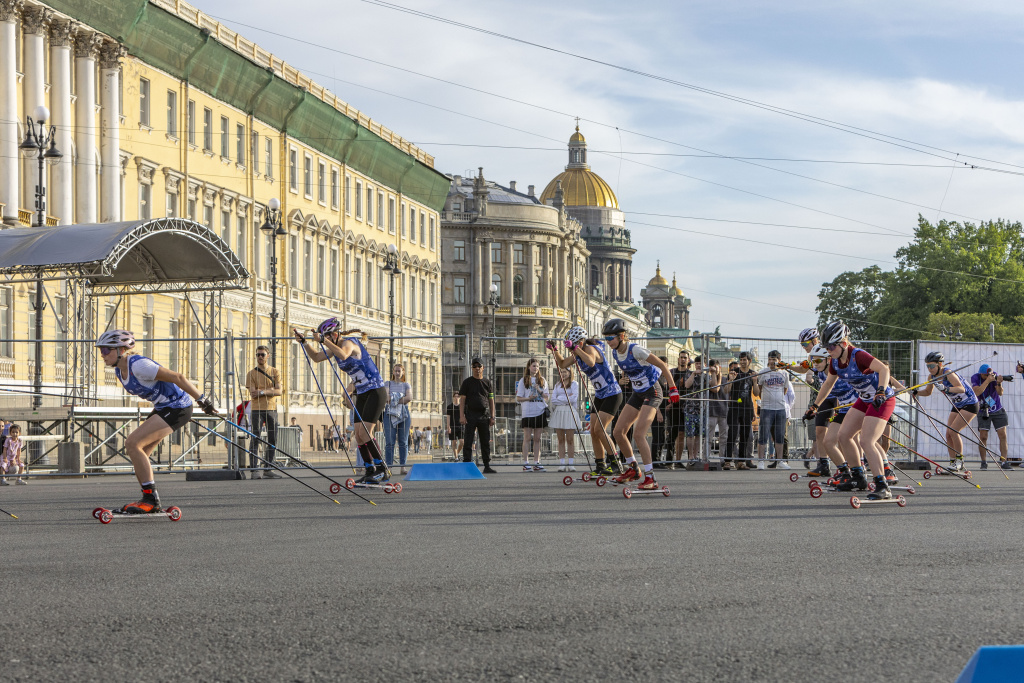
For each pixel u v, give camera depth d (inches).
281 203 2361.0
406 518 484.1
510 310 4872.0
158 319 1835.6
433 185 3253.0
